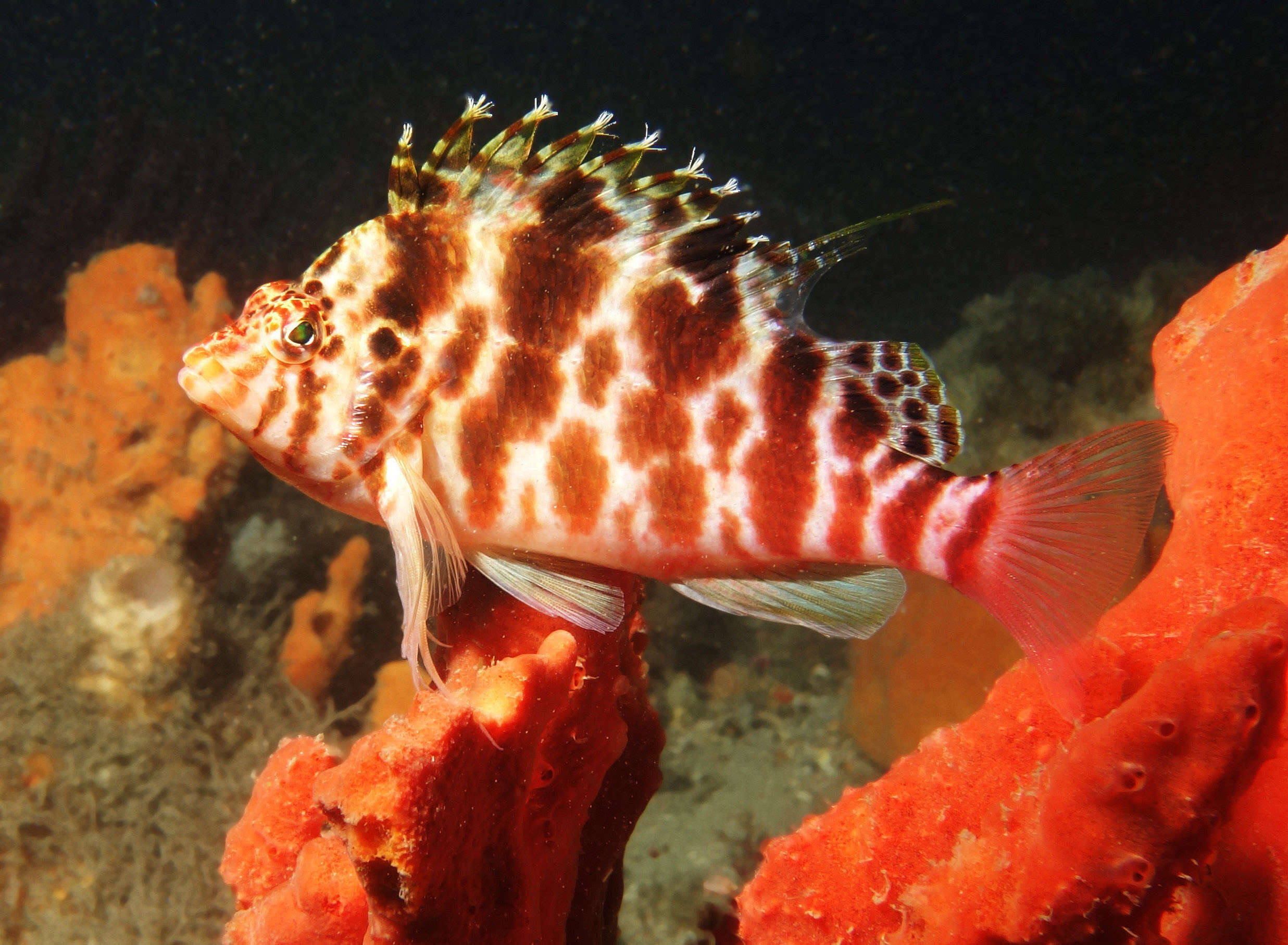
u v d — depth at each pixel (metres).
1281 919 0.12
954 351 0.53
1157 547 0.23
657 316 0.14
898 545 0.14
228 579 0.29
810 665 0.43
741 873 0.29
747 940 0.14
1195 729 0.11
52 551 0.26
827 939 0.14
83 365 0.27
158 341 0.27
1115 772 0.11
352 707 0.28
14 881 0.22
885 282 1.14
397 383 0.14
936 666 0.30
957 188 1.46
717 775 0.36
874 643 0.34
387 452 0.14
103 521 0.26
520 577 0.14
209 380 0.14
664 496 0.14
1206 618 0.12
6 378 0.28
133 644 0.24
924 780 0.13
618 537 0.14
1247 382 0.14
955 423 0.14
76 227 0.40
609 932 0.16
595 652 0.13
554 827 0.13
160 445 0.27
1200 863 0.12
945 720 0.30
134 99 1.27
